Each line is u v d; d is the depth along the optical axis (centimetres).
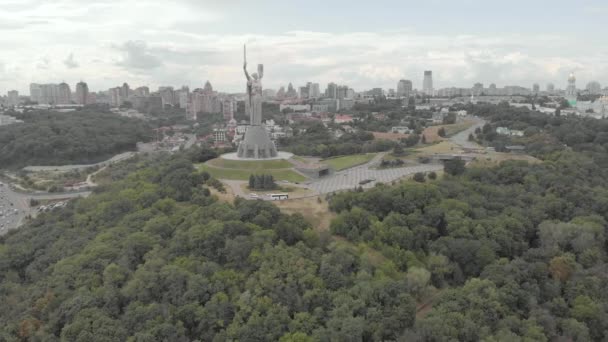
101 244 19550
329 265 16838
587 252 18838
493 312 15238
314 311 15262
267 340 14250
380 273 17175
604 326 15350
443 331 14138
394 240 19475
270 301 15400
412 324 15000
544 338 14075
